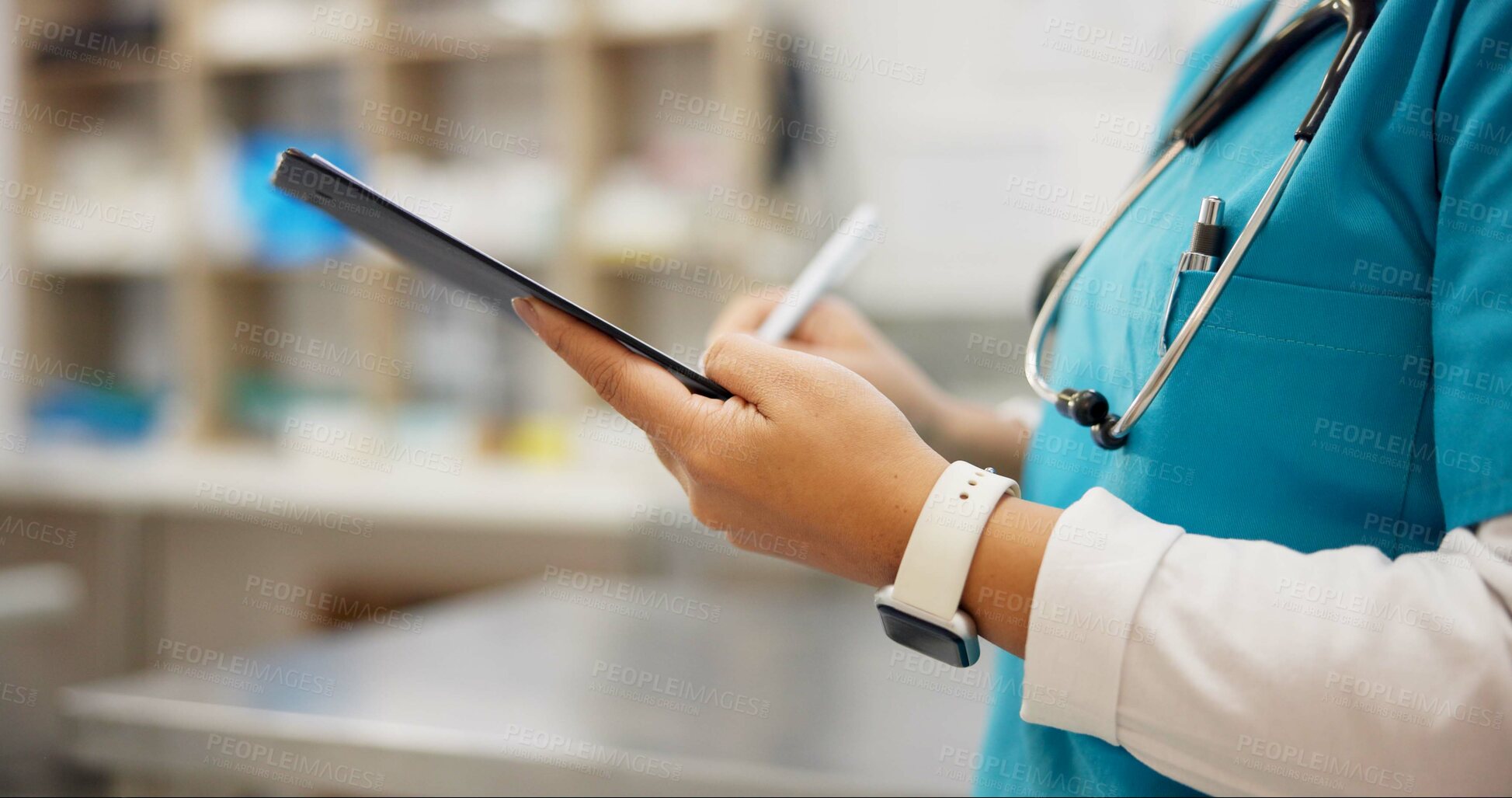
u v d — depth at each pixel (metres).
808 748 0.89
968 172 2.49
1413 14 0.48
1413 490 0.48
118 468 2.99
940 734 0.94
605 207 2.69
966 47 2.48
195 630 3.18
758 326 0.97
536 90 2.95
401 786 0.90
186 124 3.06
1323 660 0.40
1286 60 0.57
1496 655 0.38
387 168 2.86
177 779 1.02
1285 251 0.49
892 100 2.54
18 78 3.19
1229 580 0.42
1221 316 0.51
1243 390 0.51
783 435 0.50
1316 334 0.49
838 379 0.51
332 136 3.14
